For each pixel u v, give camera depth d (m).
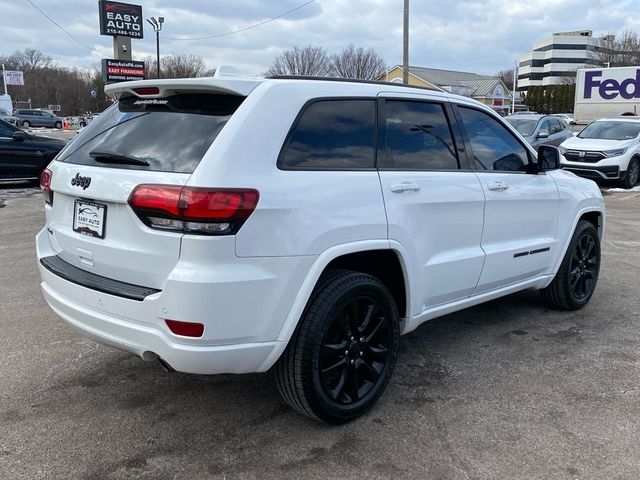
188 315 2.64
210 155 2.71
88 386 3.72
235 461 2.94
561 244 4.94
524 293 5.89
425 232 3.59
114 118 3.36
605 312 5.26
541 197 4.61
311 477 2.81
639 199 13.09
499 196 4.16
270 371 3.97
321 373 3.06
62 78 95.88
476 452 3.02
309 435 3.18
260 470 2.86
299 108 3.05
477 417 3.37
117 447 3.05
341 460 2.95
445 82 61.88
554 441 3.12
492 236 4.19
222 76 3.00
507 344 4.48
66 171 3.24
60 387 3.71
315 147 3.10
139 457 2.96
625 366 4.07
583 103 26.38
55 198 3.42
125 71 30.23
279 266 2.81
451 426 3.27
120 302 2.84
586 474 2.84
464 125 4.07
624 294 5.80
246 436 3.17
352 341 3.25
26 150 13.51
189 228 2.63
